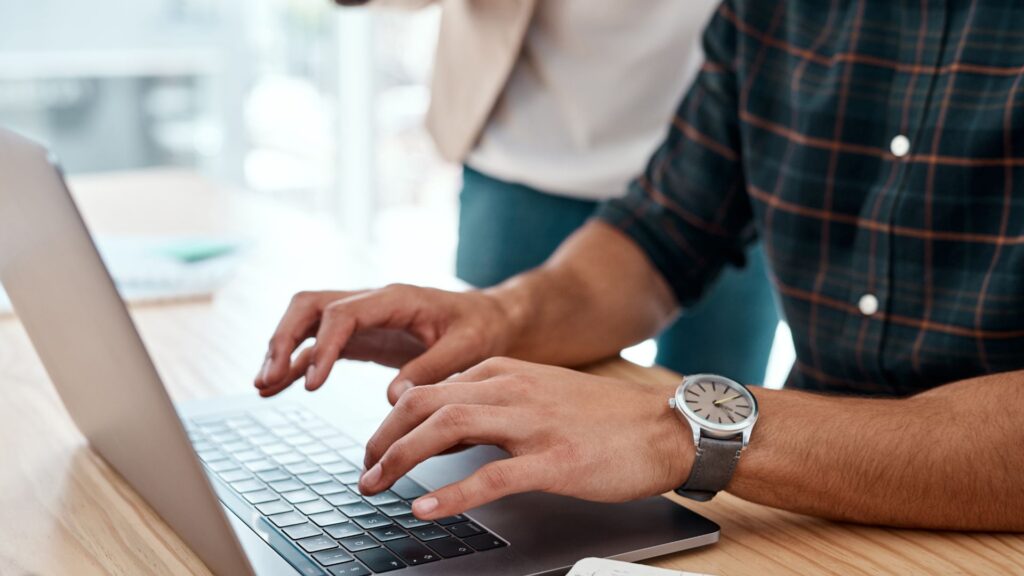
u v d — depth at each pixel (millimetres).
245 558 637
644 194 1314
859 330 1146
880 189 1128
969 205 1062
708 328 1826
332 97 3537
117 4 3213
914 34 1109
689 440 801
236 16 3391
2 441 921
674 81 1649
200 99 3416
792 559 755
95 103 3264
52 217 675
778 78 1225
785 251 1208
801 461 800
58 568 714
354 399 1013
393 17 3482
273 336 985
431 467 866
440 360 989
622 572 684
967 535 806
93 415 837
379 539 734
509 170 1722
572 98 1650
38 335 852
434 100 1788
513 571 698
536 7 1644
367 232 3641
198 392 1037
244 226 1648
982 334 1043
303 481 828
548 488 748
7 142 724
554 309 1141
